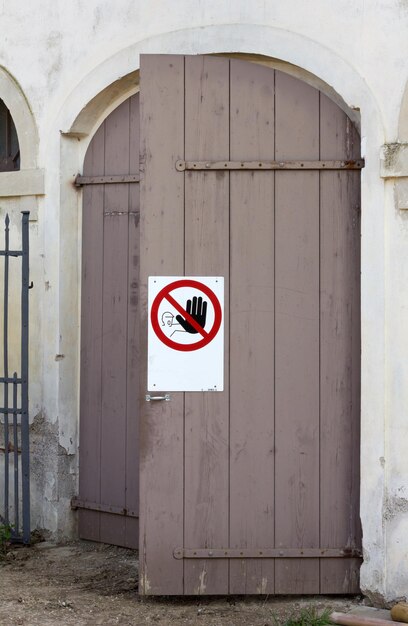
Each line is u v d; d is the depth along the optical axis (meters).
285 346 5.75
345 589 5.77
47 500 7.13
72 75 6.94
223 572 5.75
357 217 5.74
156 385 5.72
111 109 6.98
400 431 5.59
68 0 6.95
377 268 5.61
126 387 6.88
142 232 5.73
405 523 5.59
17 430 7.14
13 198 7.32
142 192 5.72
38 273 7.16
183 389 5.73
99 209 7.02
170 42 6.36
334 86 5.76
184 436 5.73
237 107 5.75
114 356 6.95
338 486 5.75
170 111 5.73
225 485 5.74
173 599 5.86
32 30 7.15
